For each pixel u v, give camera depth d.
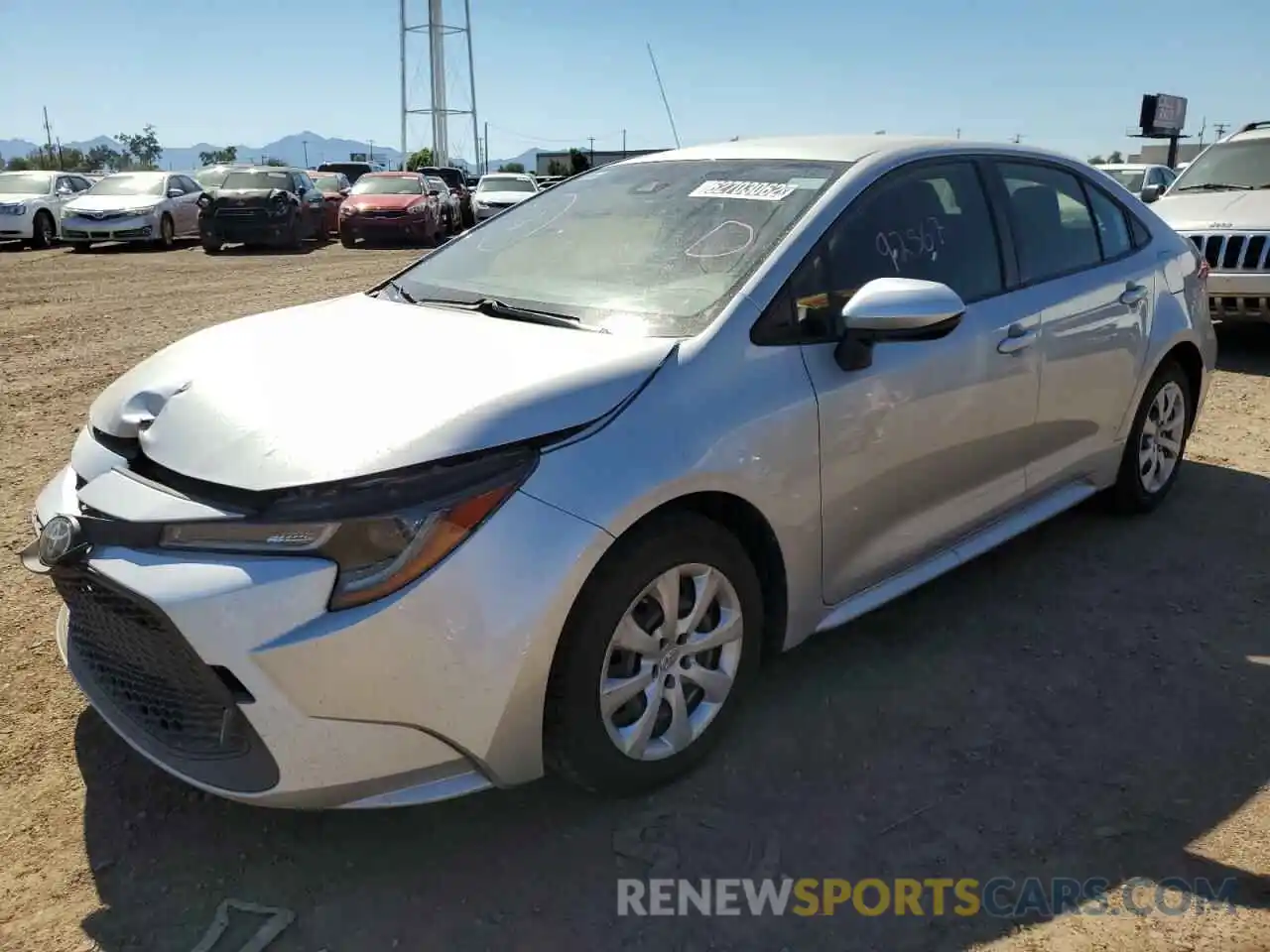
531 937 2.35
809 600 3.08
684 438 2.61
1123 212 4.48
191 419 2.58
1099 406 4.17
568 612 2.41
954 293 3.20
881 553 3.30
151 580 2.29
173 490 2.43
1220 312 7.77
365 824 2.72
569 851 2.62
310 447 2.35
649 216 3.49
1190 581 4.09
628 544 2.53
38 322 10.18
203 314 10.77
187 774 2.44
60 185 21.66
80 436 2.96
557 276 3.33
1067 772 2.91
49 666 3.44
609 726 2.60
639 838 2.66
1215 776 2.88
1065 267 4.00
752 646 2.94
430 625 2.28
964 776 2.89
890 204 3.39
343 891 2.49
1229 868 2.53
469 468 2.35
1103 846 2.62
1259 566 4.23
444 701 2.32
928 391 3.27
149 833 2.67
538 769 2.53
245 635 2.22
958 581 4.12
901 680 3.38
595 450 2.49
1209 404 6.75
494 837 2.67
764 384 2.83
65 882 2.50
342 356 2.79
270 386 2.63
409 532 2.27
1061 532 4.60
